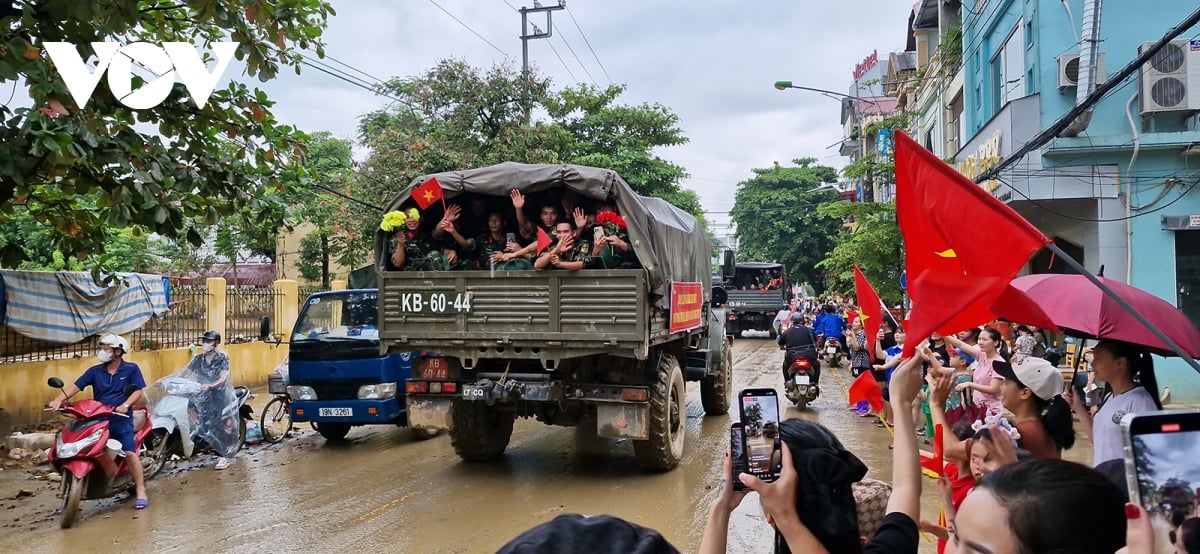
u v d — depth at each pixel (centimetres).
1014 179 1227
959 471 322
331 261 2969
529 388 734
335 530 601
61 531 606
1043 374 364
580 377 769
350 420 916
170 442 786
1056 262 1386
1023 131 1241
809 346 1181
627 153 2453
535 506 664
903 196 301
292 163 732
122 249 2172
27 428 1003
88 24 544
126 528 612
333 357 926
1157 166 1173
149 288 1238
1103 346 382
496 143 1786
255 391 1422
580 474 780
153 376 1243
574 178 710
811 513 186
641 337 692
